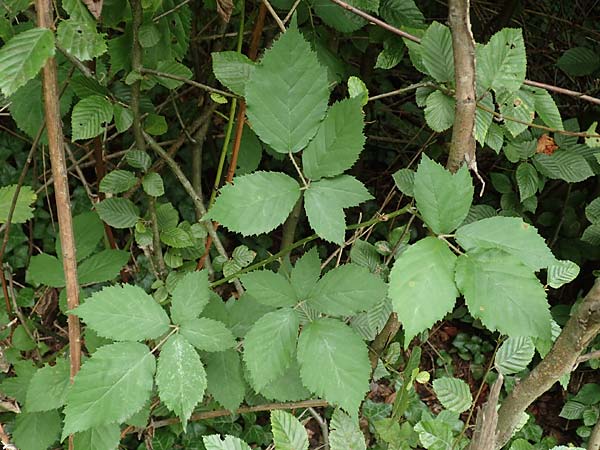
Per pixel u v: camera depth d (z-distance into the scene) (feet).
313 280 1.90
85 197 3.71
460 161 1.73
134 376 1.68
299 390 2.07
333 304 1.83
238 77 2.06
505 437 1.90
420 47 1.91
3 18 1.79
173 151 2.91
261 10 2.35
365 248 2.58
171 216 2.47
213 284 2.13
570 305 3.58
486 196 4.02
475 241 1.44
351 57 3.57
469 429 3.29
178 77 2.15
